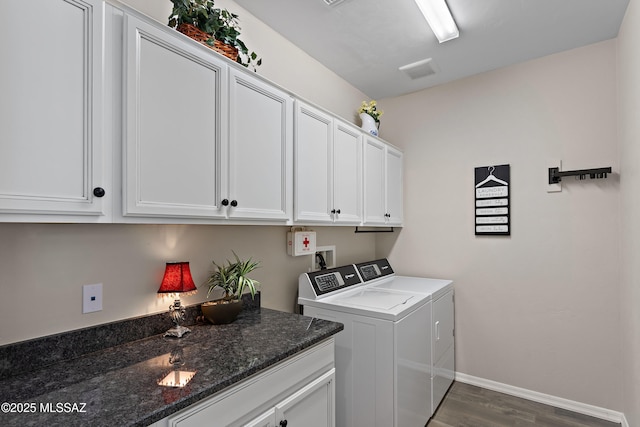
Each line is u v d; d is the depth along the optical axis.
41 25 0.90
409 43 2.30
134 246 1.44
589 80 2.32
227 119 1.40
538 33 2.17
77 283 1.26
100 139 1.02
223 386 1.02
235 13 1.90
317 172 1.96
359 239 3.07
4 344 1.08
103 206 1.02
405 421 1.88
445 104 2.93
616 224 2.21
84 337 1.24
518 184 2.57
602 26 2.10
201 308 1.63
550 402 2.41
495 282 2.66
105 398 0.92
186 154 1.25
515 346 2.57
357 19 2.04
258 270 2.05
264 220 1.59
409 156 3.12
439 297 2.46
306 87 2.43
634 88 1.76
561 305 2.39
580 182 2.34
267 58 2.10
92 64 1.00
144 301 1.46
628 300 1.96
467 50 2.39
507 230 2.60
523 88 2.56
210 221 1.35
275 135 1.67
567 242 2.38
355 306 1.95
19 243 1.12
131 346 1.33
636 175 1.74
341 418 1.97
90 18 1.01
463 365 2.79
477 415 2.28
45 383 1.02
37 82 0.90
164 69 1.18
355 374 1.92
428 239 2.99
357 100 3.04
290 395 1.31
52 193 0.92
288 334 1.46
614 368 2.21
